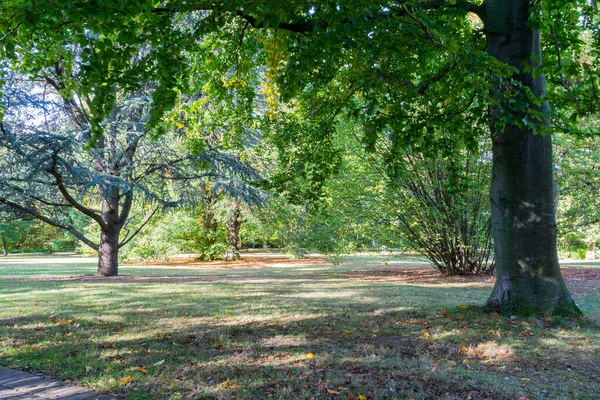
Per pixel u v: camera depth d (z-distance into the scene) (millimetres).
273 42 7613
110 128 16422
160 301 9383
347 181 14930
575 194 15305
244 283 14047
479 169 13547
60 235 50406
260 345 5398
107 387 3941
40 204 16547
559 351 5074
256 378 4180
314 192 9172
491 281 13586
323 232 18891
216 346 5352
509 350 5066
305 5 5473
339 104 8328
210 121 10875
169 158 17578
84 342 5570
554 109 7195
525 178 6789
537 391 3873
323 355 4938
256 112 17391
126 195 18188
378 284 13398
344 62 8086
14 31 6191
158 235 27078
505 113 5348
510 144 6832
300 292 11086
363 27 4875
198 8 5840
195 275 18500
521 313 6637
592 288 11484
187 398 3699
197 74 9180
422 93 6668
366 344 5418
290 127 9273
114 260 18406
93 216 17453
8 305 8758
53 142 13617
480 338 5629
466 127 7152
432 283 13500
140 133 15727
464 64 5164
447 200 14289
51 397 3689
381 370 4422
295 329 6324
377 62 6371
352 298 9727
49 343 5508
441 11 7039
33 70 7785
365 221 15453
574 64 4516
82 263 30766
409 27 5039
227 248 31141
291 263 28469
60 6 4324
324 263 28000
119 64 6266
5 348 5246
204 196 19875
